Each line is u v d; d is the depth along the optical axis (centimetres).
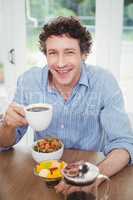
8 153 125
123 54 235
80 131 138
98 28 230
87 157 120
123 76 239
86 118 136
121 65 237
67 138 139
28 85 143
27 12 236
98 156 121
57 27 118
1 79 252
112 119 128
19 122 116
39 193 97
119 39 230
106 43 232
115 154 113
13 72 248
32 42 240
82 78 135
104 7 225
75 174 82
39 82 142
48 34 119
